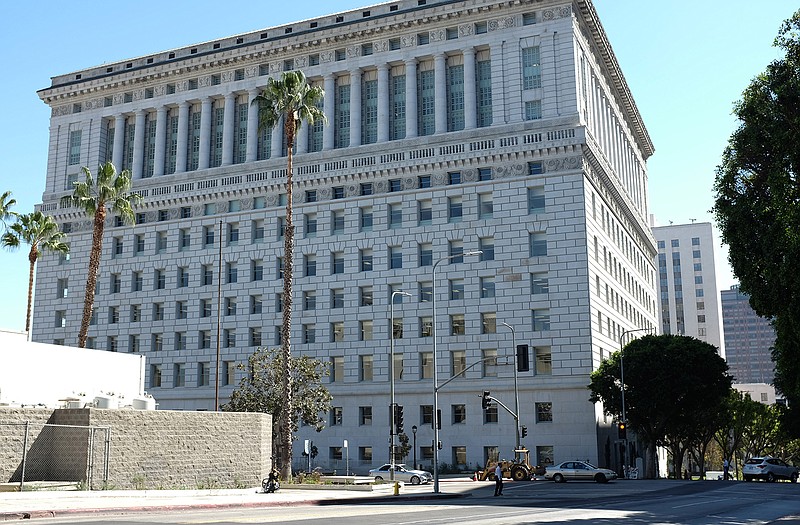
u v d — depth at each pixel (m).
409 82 79.56
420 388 73.19
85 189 59.28
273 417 60.75
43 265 91.94
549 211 71.81
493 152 74.25
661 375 64.44
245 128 86.75
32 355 40.59
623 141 100.50
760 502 34.94
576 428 67.81
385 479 55.06
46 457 33.00
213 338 82.00
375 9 83.31
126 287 87.06
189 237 86.06
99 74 95.00
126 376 46.97
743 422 95.69
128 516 23.53
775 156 35.12
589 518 24.16
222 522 20.41
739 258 36.31
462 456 71.06
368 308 76.44
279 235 81.69
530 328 70.50
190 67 88.62
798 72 34.97
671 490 46.44
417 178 77.19
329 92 82.69
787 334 34.34
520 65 75.62
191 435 37.66
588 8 78.25
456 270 73.94
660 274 190.62
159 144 89.44
